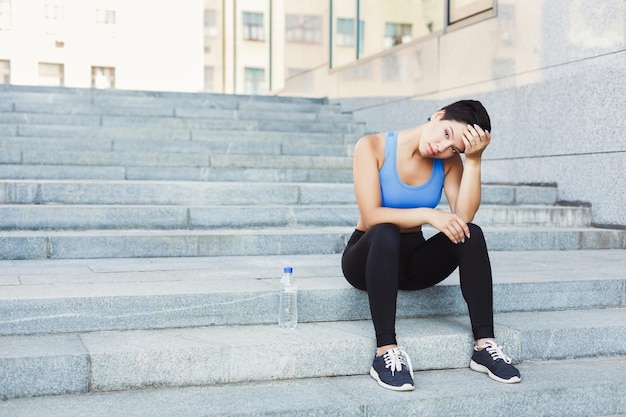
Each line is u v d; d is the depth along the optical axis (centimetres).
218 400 262
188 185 563
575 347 340
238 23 1881
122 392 269
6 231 472
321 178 710
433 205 320
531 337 331
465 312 364
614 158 596
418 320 347
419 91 895
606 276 404
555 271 423
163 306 316
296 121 972
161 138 828
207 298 322
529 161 695
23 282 347
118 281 355
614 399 301
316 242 493
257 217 534
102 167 654
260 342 292
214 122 923
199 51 2184
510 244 540
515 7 709
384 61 991
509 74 720
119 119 873
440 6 855
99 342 286
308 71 1290
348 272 327
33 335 297
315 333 312
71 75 1947
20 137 736
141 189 552
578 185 635
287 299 327
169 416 242
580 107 631
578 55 632
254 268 414
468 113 298
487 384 292
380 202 311
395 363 285
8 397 258
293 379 294
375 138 315
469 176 312
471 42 782
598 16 608
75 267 407
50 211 483
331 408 258
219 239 471
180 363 278
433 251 315
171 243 461
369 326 329
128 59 2075
